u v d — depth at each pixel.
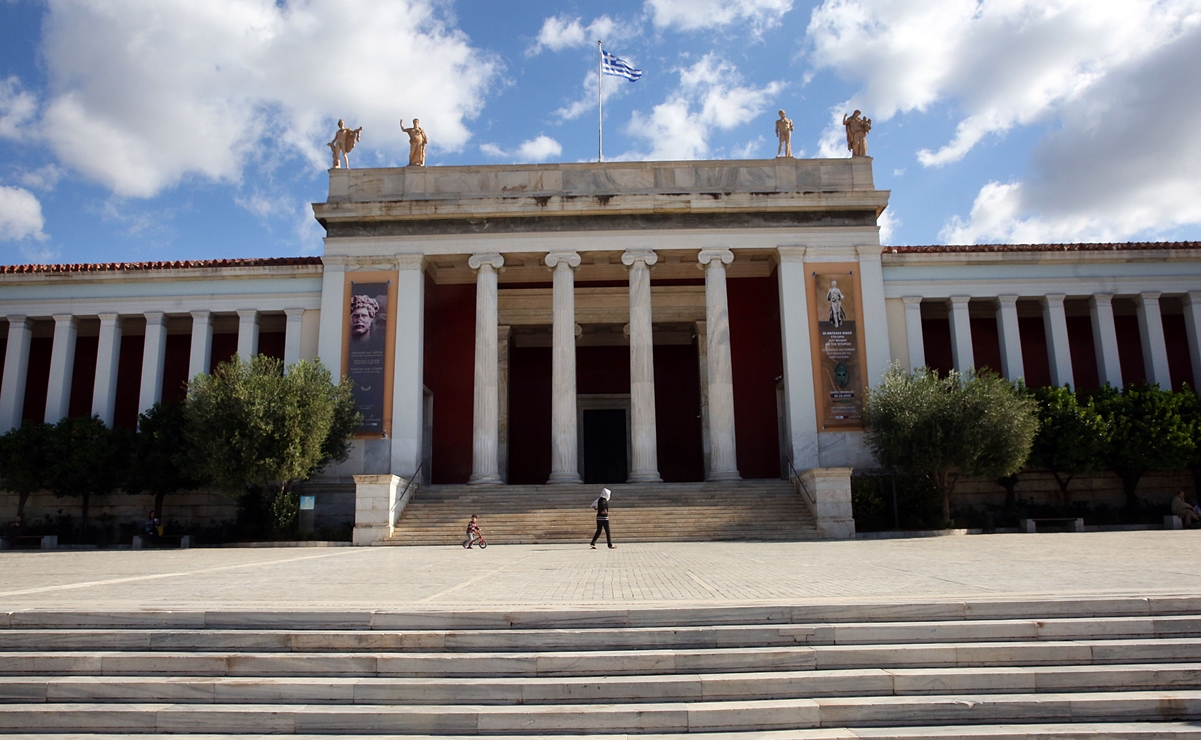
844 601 9.00
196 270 33.53
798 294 32.41
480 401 31.92
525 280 37.31
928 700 7.30
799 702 7.30
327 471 31.12
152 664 8.02
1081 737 6.84
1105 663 8.03
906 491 27.97
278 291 33.69
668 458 39.00
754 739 6.81
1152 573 12.04
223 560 18.69
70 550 25.69
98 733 7.24
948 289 33.38
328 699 7.52
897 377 28.73
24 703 7.62
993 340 36.03
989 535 24.95
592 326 39.38
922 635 8.38
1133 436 28.81
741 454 34.97
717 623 8.62
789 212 33.00
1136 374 35.31
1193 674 7.67
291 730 7.19
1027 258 33.31
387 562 17.56
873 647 8.10
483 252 32.94
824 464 30.97
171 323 35.47
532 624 8.59
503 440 36.03
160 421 29.61
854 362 31.78
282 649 8.27
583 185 33.56
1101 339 32.91
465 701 7.44
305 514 29.08
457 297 36.69
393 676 7.87
